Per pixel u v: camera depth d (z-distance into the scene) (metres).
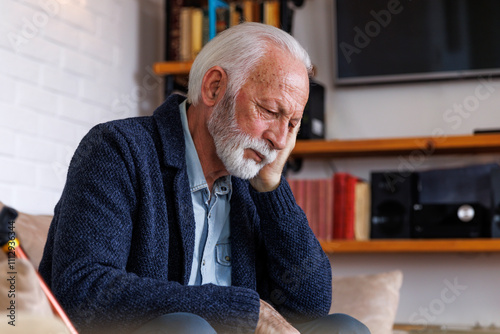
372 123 3.31
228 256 1.64
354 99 3.35
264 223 1.64
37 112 2.72
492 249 2.83
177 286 1.31
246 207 1.67
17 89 2.64
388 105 3.30
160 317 1.20
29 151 2.68
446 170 3.05
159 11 3.54
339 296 2.54
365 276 2.62
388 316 2.49
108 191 1.40
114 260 1.35
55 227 1.50
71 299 1.27
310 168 3.37
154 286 1.30
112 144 1.46
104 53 3.12
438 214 2.98
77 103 2.94
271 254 1.64
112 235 1.37
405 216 3.03
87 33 3.02
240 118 1.52
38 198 2.70
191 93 1.60
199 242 1.59
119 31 3.23
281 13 3.16
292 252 1.62
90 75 3.02
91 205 1.38
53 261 1.35
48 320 0.93
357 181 3.16
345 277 2.63
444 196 3.04
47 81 2.78
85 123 2.98
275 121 1.52
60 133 2.83
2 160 2.56
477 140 2.90
